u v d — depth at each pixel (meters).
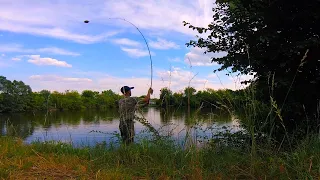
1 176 3.77
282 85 6.07
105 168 4.33
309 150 4.39
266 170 3.96
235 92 5.30
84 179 3.75
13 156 4.93
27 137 6.87
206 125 5.09
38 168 4.31
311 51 6.14
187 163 4.27
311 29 6.39
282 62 6.14
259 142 4.88
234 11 6.54
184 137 4.79
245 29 6.42
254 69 6.58
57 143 6.00
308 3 5.97
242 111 5.02
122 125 6.03
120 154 4.92
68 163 4.58
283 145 5.21
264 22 6.29
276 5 6.13
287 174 3.64
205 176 3.84
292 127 6.14
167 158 4.55
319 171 3.61
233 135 5.40
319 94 6.24
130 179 3.91
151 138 5.11
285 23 6.36
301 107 6.16
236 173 4.06
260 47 6.48
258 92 6.34
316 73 6.37
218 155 4.86
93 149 5.34
